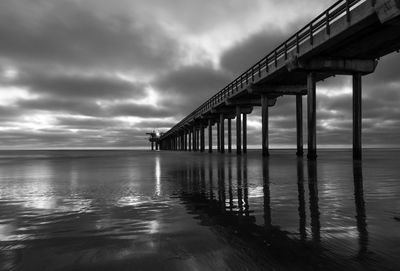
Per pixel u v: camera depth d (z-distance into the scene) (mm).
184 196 8602
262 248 3965
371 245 4000
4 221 5871
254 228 4992
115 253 3883
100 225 5422
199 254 3785
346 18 19531
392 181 11273
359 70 25922
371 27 19766
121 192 9602
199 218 5832
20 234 4906
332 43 22172
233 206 6969
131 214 6309
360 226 4973
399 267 3273
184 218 5852
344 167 19219
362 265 3342
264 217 5777
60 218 6078
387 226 4961
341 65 25703
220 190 9648
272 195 8398
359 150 26516
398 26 19438
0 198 8766
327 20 21531
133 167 23078
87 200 8195
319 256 3635
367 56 25625
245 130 56719
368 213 5949
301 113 37938
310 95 26984
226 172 16406
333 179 12156
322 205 6816
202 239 4414
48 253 3955
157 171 18312
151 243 4266
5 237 4738
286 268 3303
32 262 3646
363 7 18156
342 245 4023
